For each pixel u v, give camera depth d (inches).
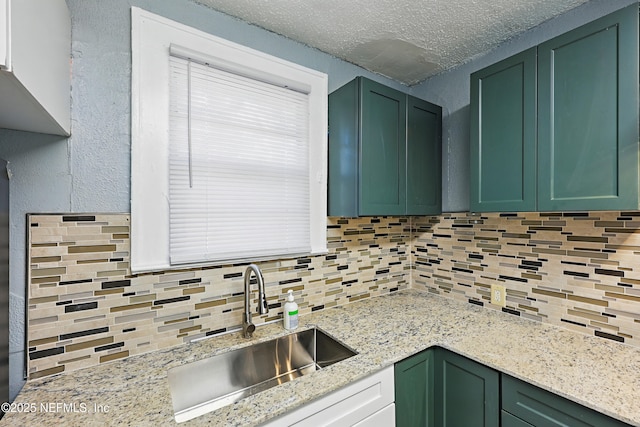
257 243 57.9
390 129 63.1
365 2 51.5
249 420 33.4
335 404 40.5
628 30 39.0
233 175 55.3
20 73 23.8
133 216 46.2
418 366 50.5
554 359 44.7
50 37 33.0
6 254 36.4
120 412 34.2
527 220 60.5
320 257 67.1
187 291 50.8
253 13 54.5
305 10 53.7
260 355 52.8
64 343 41.6
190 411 45.4
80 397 36.9
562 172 45.5
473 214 70.1
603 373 40.7
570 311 54.6
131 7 46.1
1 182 35.0
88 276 43.1
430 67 74.9
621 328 48.7
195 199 51.4
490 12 54.5
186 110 50.6
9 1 21.5
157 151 48.1
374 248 76.8
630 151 39.0
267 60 59.3
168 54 49.0
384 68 75.3
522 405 41.3
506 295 64.0
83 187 42.9
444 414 51.2
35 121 35.5
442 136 77.0
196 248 51.5
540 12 54.8
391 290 80.6
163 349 48.8
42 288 40.3
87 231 43.1
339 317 63.3
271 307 60.2
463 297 72.2
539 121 48.1
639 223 46.8
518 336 52.9
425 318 62.2
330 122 67.6
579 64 43.6
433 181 71.5
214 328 53.6
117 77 45.3
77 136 42.6
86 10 43.0
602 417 34.3
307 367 57.7
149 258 47.5
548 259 57.4
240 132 56.1
